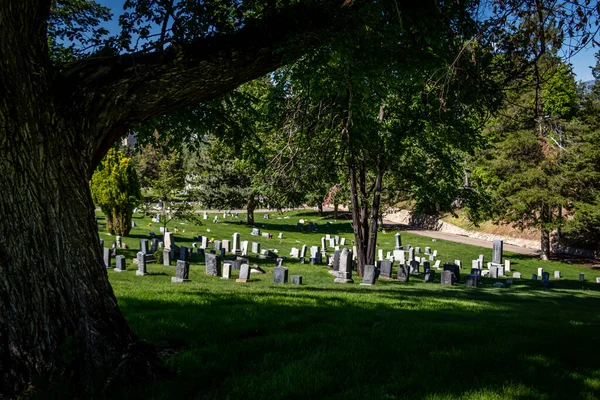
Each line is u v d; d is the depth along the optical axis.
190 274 18.17
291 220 56.69
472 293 16.80
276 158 15.11
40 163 4.14
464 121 16.75
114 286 11.73
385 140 16.94
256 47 5.05
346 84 7.77
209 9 6.66
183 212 26.38
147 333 5.96
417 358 5.63
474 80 7.60
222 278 17.75
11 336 4.05
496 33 6.60
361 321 8.02
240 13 6.85
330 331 7.01
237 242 27.69
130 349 4.37
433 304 11.64
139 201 29.58
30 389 3.98
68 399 3.92
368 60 6.59
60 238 4.26
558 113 32.69
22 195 4.07
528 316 10.81
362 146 13.77
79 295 4.34
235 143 8.95
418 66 6.96
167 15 6.31
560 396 4.62
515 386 4.78
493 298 15.44
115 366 4.27
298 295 11.33
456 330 7.54
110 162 29.30
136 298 9.18
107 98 4.50
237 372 4.82
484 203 23.09
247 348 5.65
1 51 3.84
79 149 4.43
